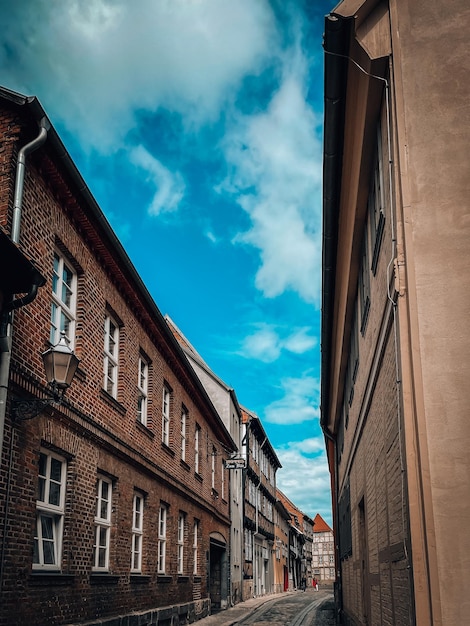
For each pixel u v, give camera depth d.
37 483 9.21
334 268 11.11
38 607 9.09
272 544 50.81
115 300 13.59
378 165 7.43
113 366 13.77
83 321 11.54
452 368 5.54
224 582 29.41
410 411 5.61
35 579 8.97
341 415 19.75
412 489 5.48
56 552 10.25
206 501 23.45
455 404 5.46
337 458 22.61
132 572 14.30
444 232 5.82
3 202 8.87
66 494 10.62
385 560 7.98
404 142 6.04
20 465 8.70
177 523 18.77
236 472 33.84
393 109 6.14
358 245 9.58
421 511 5.35
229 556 30.09
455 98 6.11
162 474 16.78
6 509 8.23
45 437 9.59
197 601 20.91
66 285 11.35
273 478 53.47
